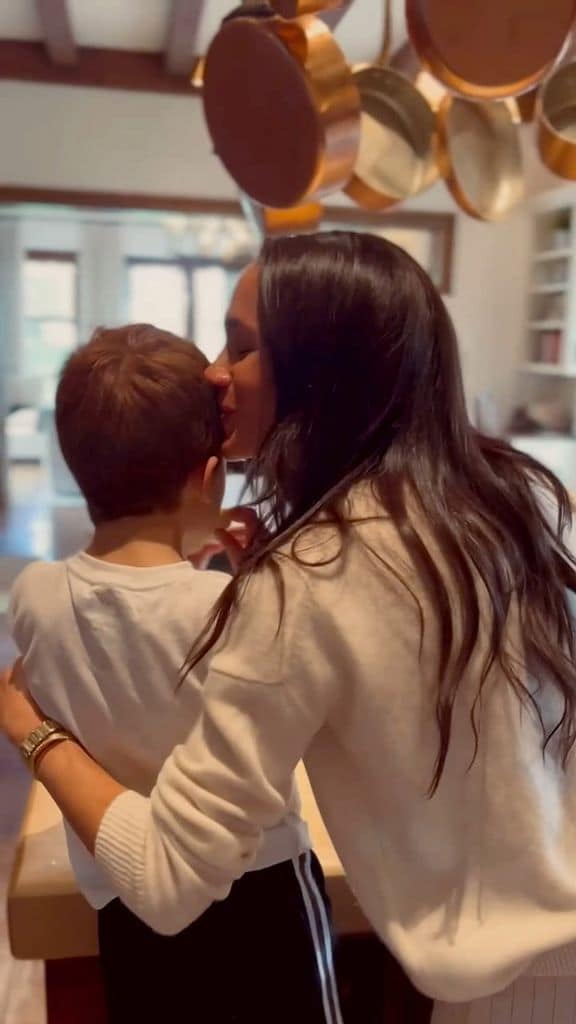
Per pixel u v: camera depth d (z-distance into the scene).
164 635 0.76
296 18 1.25
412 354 0.71
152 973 0.81
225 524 0.89
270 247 0.76
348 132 1.38
